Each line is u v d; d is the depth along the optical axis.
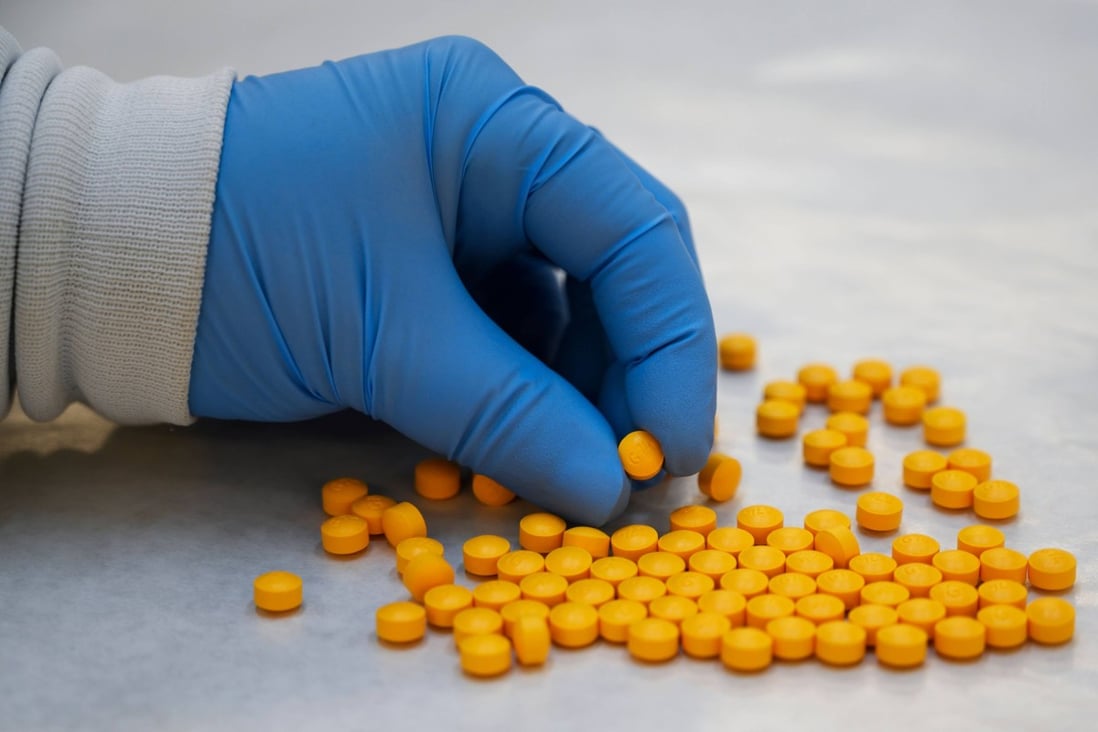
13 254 0.42
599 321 0.48
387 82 0.44
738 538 0.44
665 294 0.44
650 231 0.44
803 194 0.70
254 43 0.80
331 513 0.45
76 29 0.79
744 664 0.40
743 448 0.49
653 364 0.44
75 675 0.40
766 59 0.91
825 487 0.47
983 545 0.43
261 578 0.42
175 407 0.45
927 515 0.46
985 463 0.46
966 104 0.83
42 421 0.46
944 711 0.39
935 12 0.96
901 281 0.59
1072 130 0.79
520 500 0.46
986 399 0.51
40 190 0.42
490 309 0.49
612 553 0.44
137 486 0.46
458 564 0.44
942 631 0.40
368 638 0.41
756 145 0.78
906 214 0.67
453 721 0.39
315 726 0.39
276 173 0.43
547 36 0.92
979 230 0.64
